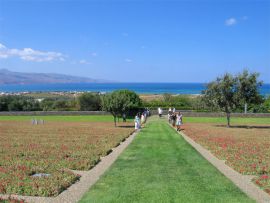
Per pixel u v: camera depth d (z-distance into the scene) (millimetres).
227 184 15719
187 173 17969
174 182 16031
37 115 71438
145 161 21469
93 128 45062
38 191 14273
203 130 42562
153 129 44500
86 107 76000
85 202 13109
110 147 27297
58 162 20734
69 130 42094
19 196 13938
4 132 39781
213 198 13609
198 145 29344
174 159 22172
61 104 79000
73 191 14766
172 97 83188
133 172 18188
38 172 18078
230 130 42969
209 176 17281
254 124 54000
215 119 63719
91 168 19641
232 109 49406
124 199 13422
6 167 19125
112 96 48656
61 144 29141
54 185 15141
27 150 25703
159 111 67625
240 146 27969
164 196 13805
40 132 39656
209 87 49969
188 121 59594
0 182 15445
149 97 117625
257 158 22359
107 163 21156
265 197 13938
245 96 49062
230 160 21500
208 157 23297
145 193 14203
